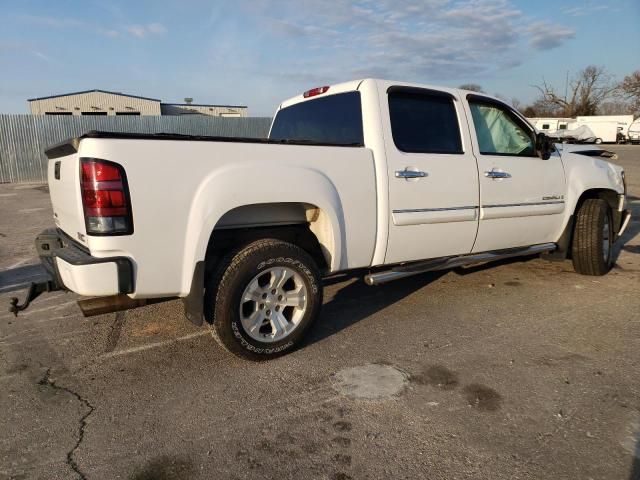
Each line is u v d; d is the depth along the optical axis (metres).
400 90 3.93
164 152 2.81
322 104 4.22
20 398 2.97
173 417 2.76
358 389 3.04
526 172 4.66
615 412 2.75
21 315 4.40
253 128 26.12
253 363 3.41
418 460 2.37
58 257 2.92
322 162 3.40
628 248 7.12
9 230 9.05
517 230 4.70
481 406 2.83
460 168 4.14
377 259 3.81
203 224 2.93
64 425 2.69
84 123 21.86
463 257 4.46
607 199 5.78
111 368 3.37
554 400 2.89
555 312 4.38
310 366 3.36
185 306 3.07
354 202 3.56
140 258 2.81
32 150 20.88
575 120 54.25
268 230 3.58
